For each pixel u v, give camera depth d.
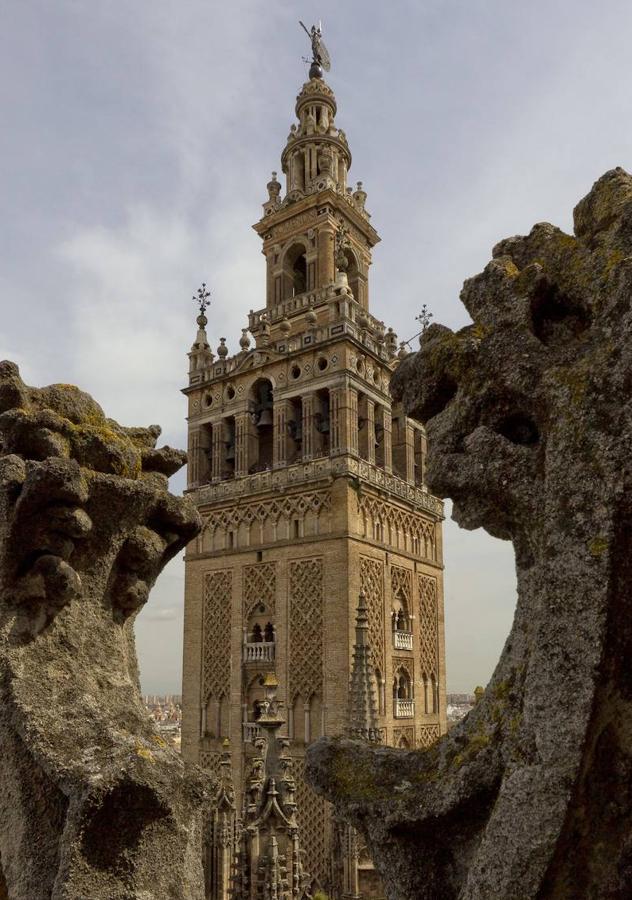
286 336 41.53
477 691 15.20
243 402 42.66
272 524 40.12
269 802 19.52
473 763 4.39
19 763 5.21
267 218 48.53
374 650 37.91
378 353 42.12
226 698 39.97
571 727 3.76
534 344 4.70
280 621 38.34
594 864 3.75
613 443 3.95
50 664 5.63
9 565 5.62
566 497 4.06
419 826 4.56
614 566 3.83
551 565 4.02
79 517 5.72
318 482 38.34
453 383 5.23
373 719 29.19
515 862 3.69
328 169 47.38
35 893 4.91
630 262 4.28
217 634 41.09
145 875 4.81
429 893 4.53
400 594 41.44
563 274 4.83
